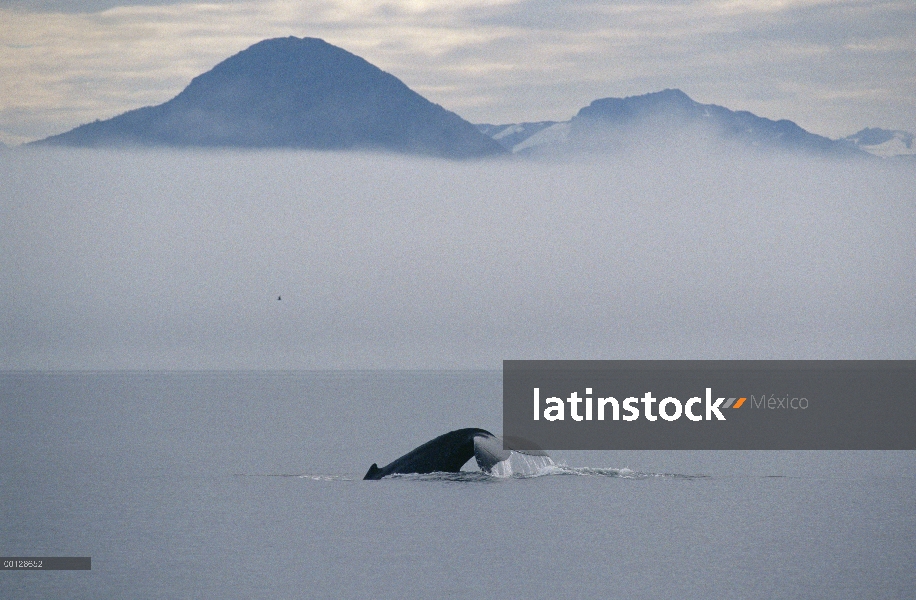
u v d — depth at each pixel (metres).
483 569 94.31
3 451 196.12
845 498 132.38
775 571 93.06
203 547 103.75
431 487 138.50
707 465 176.38
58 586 89.81
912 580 90.00
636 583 89.38
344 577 91.81
